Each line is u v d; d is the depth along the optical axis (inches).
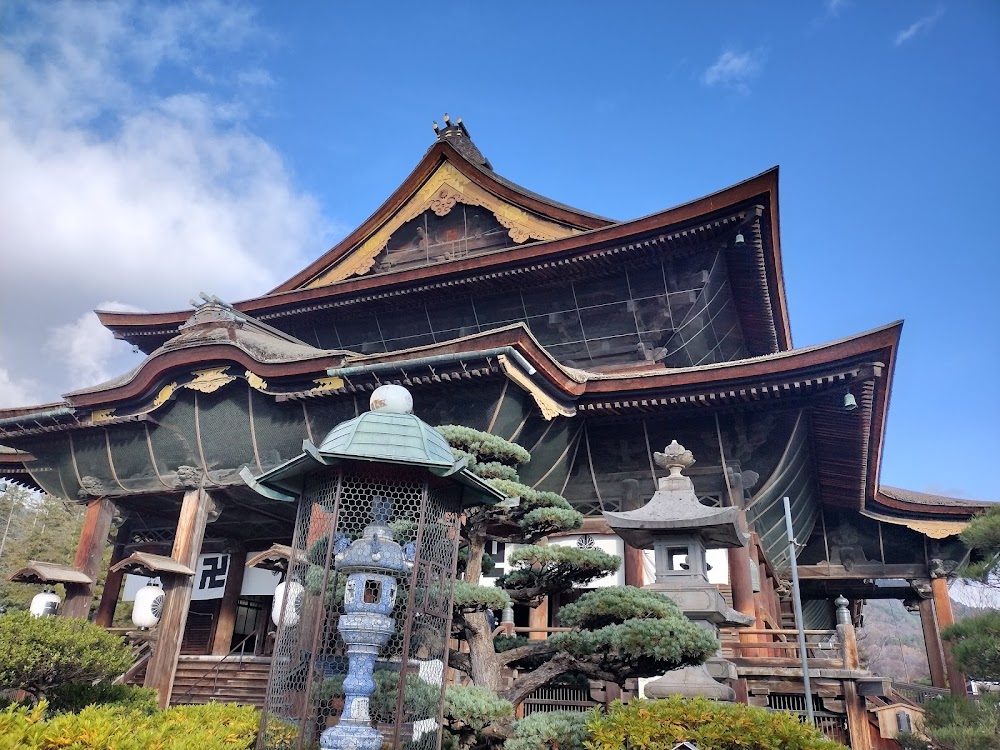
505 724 346.3
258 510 780.6
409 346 1007.0
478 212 1038.4
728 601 645.9
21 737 259.3
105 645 404.8
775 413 658.8
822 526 1085.1
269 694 278.8
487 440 464.8
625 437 689.0
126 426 736.3
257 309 1024.2
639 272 865.5
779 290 909.8
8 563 1808.6
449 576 297.1
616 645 331.3
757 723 293.0
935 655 1014.4
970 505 976.9
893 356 629.6
